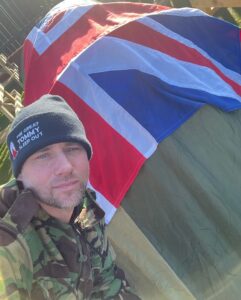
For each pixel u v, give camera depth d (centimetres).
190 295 111
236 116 129
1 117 385
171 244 113
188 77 129
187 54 136
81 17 143
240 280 111
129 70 125
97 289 89
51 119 69
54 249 69
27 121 69
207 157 119
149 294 115
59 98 74
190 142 119
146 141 116
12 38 504
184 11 144
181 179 116
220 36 148
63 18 145
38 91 136
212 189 115
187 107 123
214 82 133
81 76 123
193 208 114
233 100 130
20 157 69
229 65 144
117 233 117
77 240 76
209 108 125
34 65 141
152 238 114
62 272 69
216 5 256
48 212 72
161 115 121
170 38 136
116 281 92
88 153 76
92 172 117
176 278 112
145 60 128
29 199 67
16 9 502
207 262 111
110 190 116
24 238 65
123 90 122
